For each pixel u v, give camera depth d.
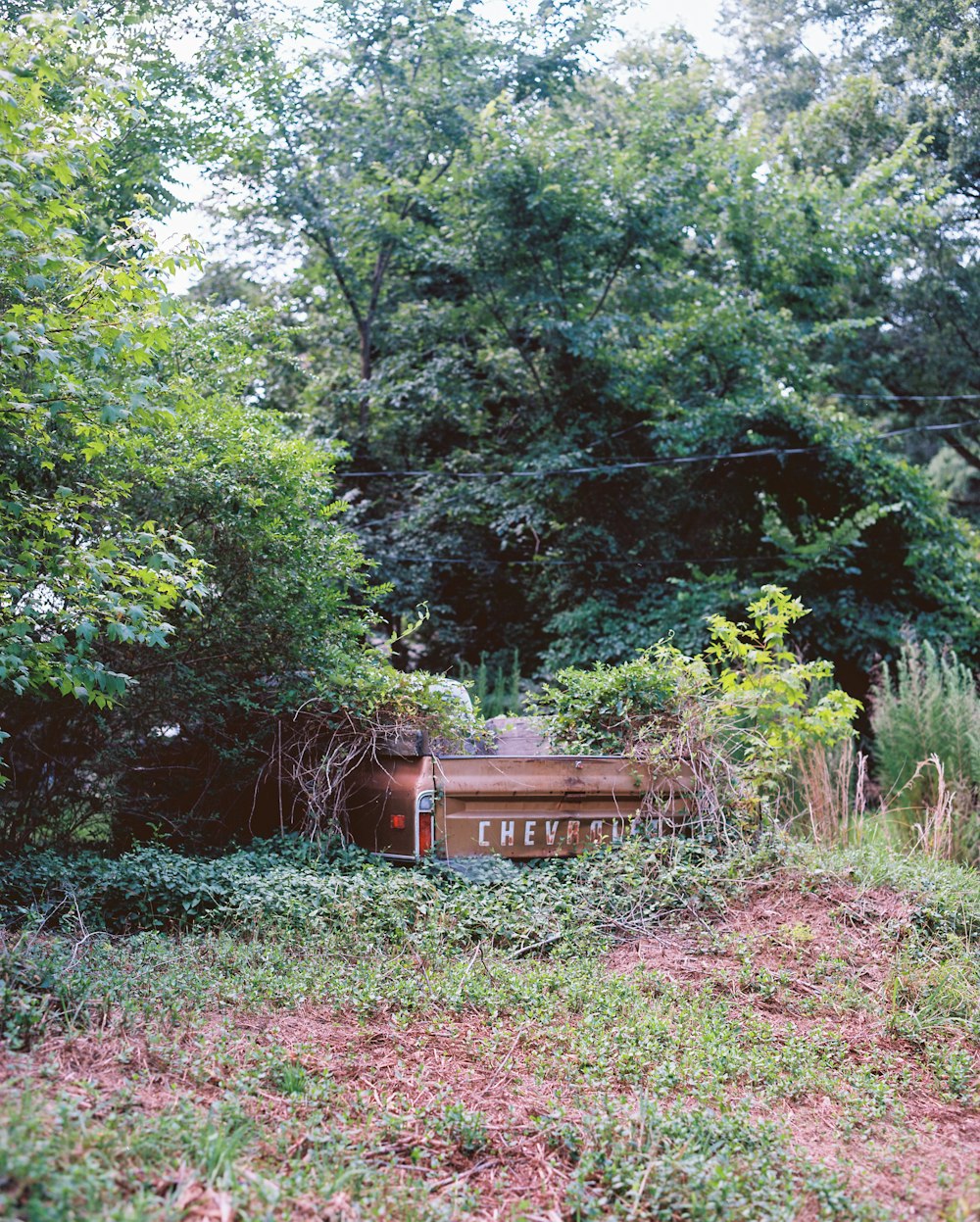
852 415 29.14
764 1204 3.90
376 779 8.91
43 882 7.47
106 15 16.48
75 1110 3.78
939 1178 4.34
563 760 8.66
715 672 14.61
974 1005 6.55
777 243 21.97
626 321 20.27
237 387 13.24
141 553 7.53
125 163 15.62
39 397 7.11
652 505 21.17
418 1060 5.29
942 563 19.50
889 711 13.06
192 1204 3.47
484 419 23.66
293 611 10.12
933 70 28.75
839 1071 5.64
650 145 22.31
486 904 7.67
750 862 8.60
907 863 9.23
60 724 10.00
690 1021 6.03
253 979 6.06
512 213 20.11
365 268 24.19
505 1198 4.05
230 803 10.57
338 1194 3.74
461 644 22.25
